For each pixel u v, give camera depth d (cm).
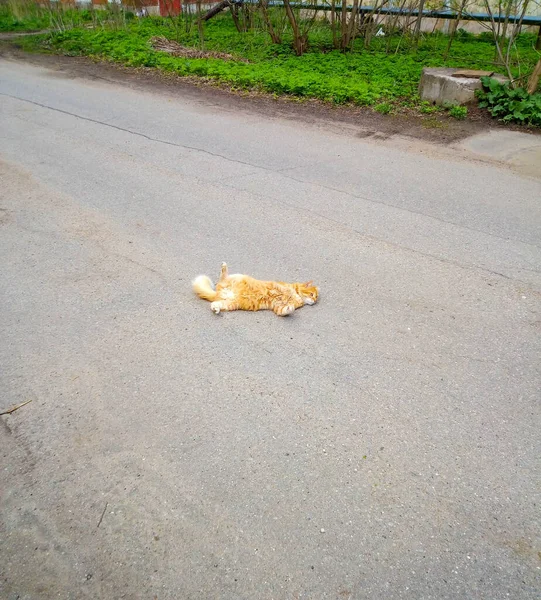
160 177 377
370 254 279
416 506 151
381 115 521
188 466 162
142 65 727
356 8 782
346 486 156
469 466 162
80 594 130
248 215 321
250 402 185
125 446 169
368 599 129
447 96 527
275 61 741
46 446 169
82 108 546
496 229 304
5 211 323
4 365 201
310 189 358
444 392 190
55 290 248
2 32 1014
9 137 456
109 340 215
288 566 136
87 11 1109
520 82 532
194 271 263
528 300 240
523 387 192
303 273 262
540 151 423
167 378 196
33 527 145
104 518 147
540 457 165
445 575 134
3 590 130
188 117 520
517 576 134
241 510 149
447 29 998
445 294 245
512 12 790
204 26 1008
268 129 485
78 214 321
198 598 129
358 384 193
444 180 372
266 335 220
